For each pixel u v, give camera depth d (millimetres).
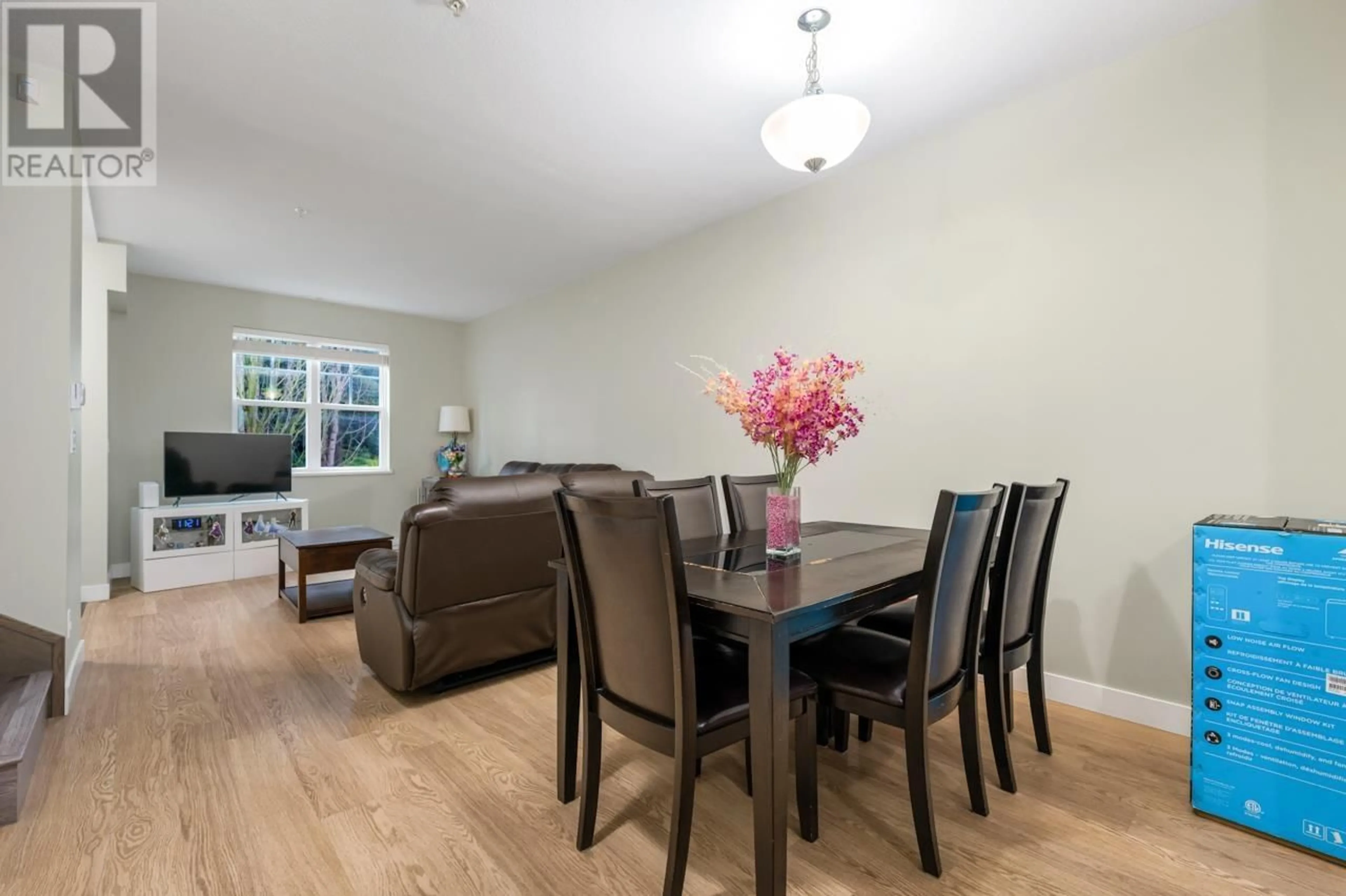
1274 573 1570
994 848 1542
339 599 3922
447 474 6309
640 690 1412
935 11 1990
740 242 3709
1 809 1637
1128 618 2240
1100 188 2293
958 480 2691
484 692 2604
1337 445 1840
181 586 4414
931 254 2785
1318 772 1504
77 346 2594
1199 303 2082
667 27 2066
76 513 2676
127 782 1860
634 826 1657
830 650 1688
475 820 1680
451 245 4227
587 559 1483
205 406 5168
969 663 1654
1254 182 1978
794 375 1765
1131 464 2225
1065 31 2094
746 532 2525
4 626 2242
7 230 2283
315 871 1472
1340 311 1835
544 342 5527
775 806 1282
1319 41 1869
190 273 4840
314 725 2270
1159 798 1759
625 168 3102
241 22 2031
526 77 2338
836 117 1933
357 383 6129
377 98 2475
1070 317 2365
